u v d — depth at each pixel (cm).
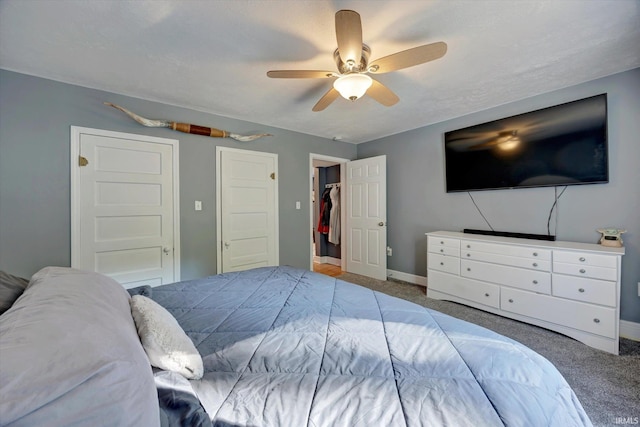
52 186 231
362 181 436
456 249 297
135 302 111
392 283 391
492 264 267
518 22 162
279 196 379
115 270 260
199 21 159
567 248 221
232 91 257
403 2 146
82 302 85
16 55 194
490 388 75
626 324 226
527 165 274
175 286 177
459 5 148
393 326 114
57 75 224
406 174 396
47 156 229
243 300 151
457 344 98
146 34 171
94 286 105
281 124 362
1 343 54
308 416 68
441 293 313
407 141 393
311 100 279
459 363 87
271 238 370
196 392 79
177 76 226
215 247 322
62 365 53
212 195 320
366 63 180
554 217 265
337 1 144
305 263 405
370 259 427
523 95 271
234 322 124
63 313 73
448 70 220
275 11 152
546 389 78
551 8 151
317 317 125
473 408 68
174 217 293
